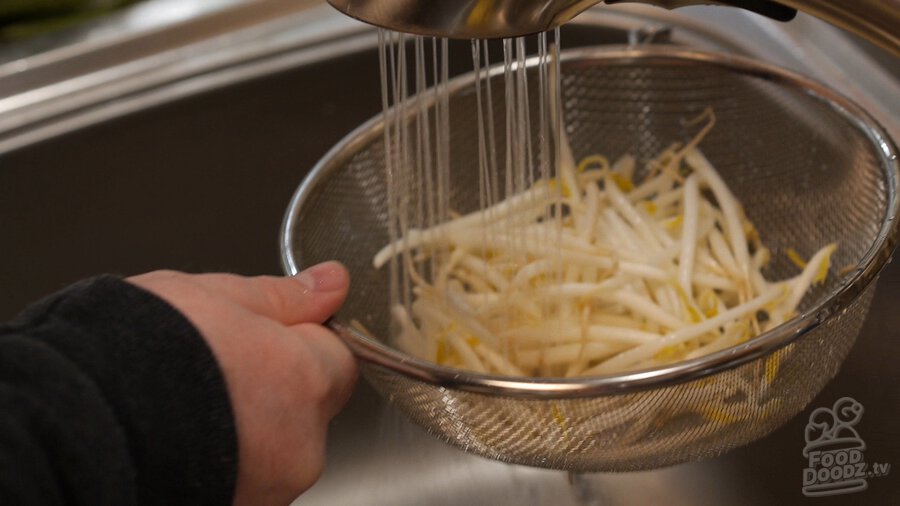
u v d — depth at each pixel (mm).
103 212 802
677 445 466
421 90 550
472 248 649
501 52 821
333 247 572
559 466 483
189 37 834
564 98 668
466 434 470
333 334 441
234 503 405
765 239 670
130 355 354
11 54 843
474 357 594
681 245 648
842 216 577
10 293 791
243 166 827
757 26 745
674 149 686
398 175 578
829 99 561
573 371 605
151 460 352
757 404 454
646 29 746
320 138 837
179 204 819
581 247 636
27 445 311
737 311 594
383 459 696
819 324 420
